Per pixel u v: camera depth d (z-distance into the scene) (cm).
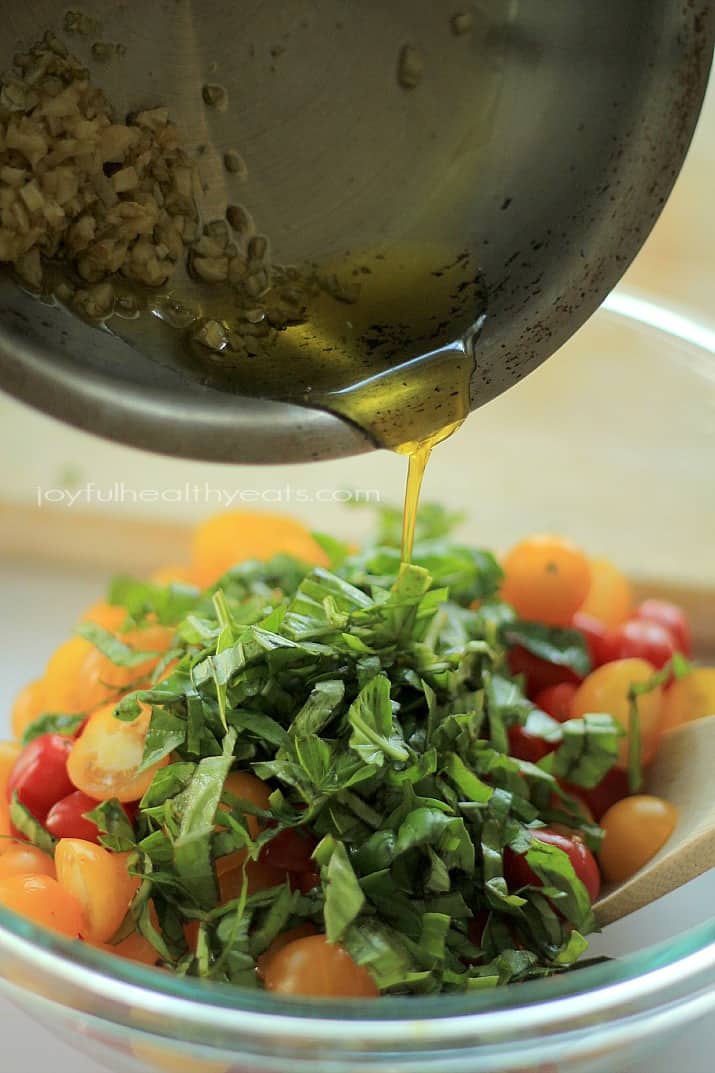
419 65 41
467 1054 35
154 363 43
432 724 43
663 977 37
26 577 61
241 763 42
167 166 42
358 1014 35
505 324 43
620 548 59
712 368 53
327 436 44
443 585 50
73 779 42
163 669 45
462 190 42
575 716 49
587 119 41
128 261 42
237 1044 35
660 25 39
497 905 41
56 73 41
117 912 41
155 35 41
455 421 43
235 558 52
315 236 43
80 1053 44
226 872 41
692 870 43
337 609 44
